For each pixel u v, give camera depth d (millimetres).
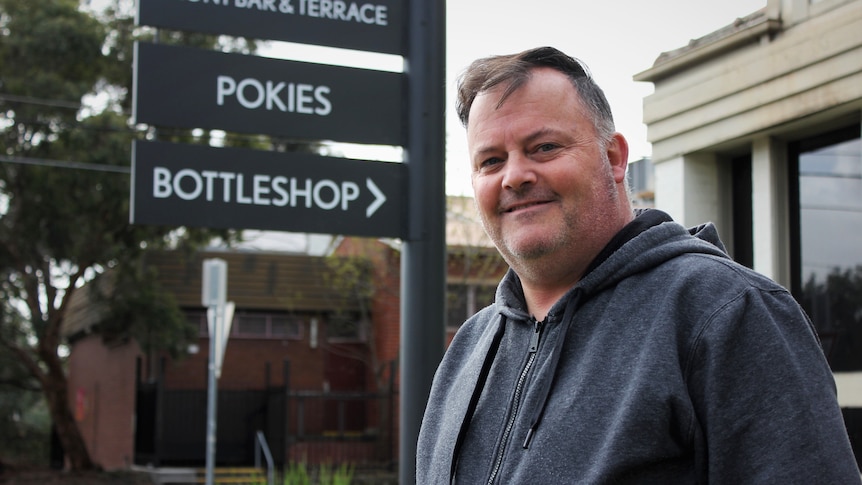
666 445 1572
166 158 3770
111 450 22859
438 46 4074
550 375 1732
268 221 3838
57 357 19906
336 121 3951
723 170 5996
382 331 20578
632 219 1942
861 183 5145
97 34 17938
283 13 3934
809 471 1479
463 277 17438
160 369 18188
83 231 17703
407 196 3998
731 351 1570
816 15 5051
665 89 6105
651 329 1640
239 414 19016
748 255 5875
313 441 18609
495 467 1797
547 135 1814
